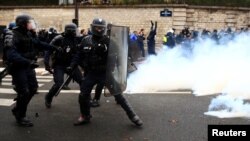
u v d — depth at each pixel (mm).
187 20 29828
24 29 7156
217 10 30438
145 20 29641
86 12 30812
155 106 9062
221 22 30656
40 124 7688
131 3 29906
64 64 8875
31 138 6793
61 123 7754
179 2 29391
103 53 7121
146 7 29562
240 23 31078
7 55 7008
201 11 30125
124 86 7238
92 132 7102
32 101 9836
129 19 29984
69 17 31094
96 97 9172
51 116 8320
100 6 30375
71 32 8672
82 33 19109
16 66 7188
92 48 7102
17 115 7605
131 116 7387
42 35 19141
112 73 7152
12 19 32562
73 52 8750
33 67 7289
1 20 32719
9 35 7027
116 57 7145
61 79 8859
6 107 9180
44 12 31719
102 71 7203
